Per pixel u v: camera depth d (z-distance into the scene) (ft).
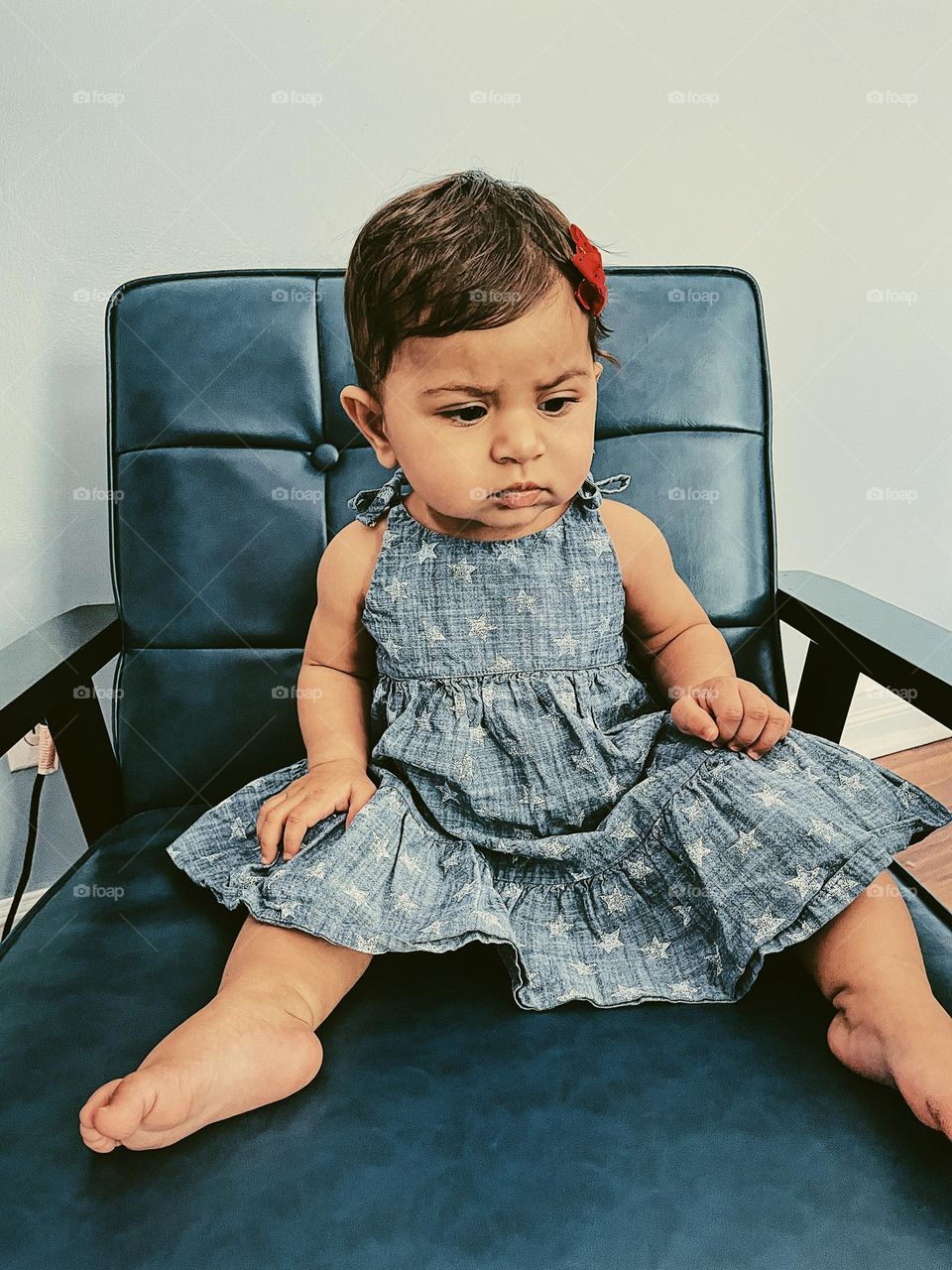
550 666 2.45
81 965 2.10
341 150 3.26
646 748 2.40
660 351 2.89
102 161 3.08
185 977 2.06
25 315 3.14
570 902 2.28
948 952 2.02
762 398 2.97
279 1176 1.58
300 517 2.87
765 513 2.95
